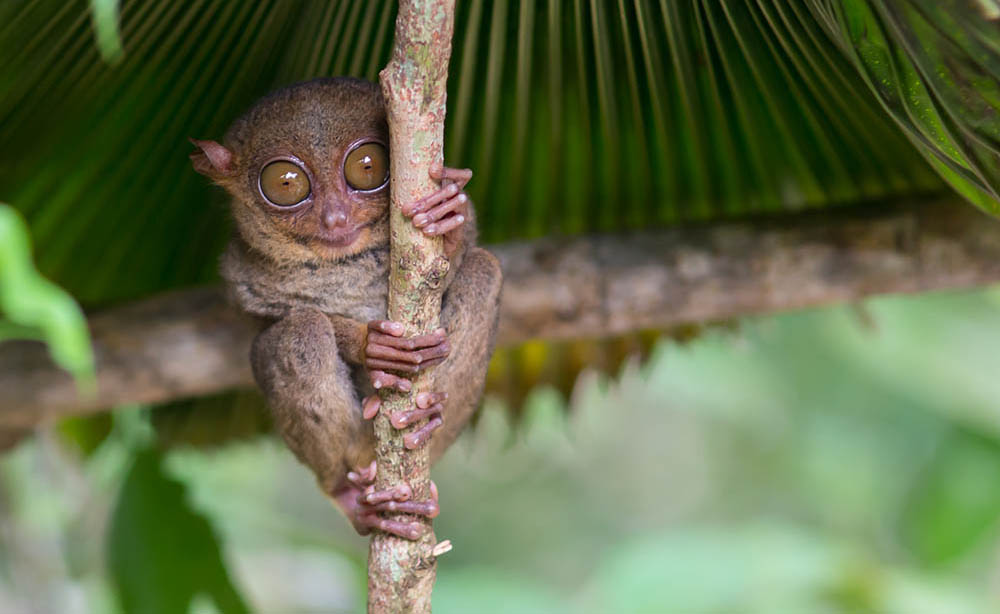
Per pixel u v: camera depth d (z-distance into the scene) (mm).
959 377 9766
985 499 9445
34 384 5309
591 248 5594
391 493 4109
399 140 3900
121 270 6008
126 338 5387
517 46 5078
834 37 4379
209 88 5211
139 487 6113
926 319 9984
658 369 10719
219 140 5500
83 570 6633
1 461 6527
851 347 10086
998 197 4125
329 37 5121
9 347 5301
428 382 4160
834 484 10578
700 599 8547
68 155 5281
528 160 5754
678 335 6477
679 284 5516
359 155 4543
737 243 5543
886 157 5410
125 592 6047
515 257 5578
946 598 8508
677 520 12727
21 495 6641
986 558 9719
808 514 11719
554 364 6527
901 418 10594
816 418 10750
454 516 12750
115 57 4805
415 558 4094
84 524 6652
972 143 3959
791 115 5305
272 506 10211
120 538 6082
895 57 3875
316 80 4762
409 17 3750
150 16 4645
